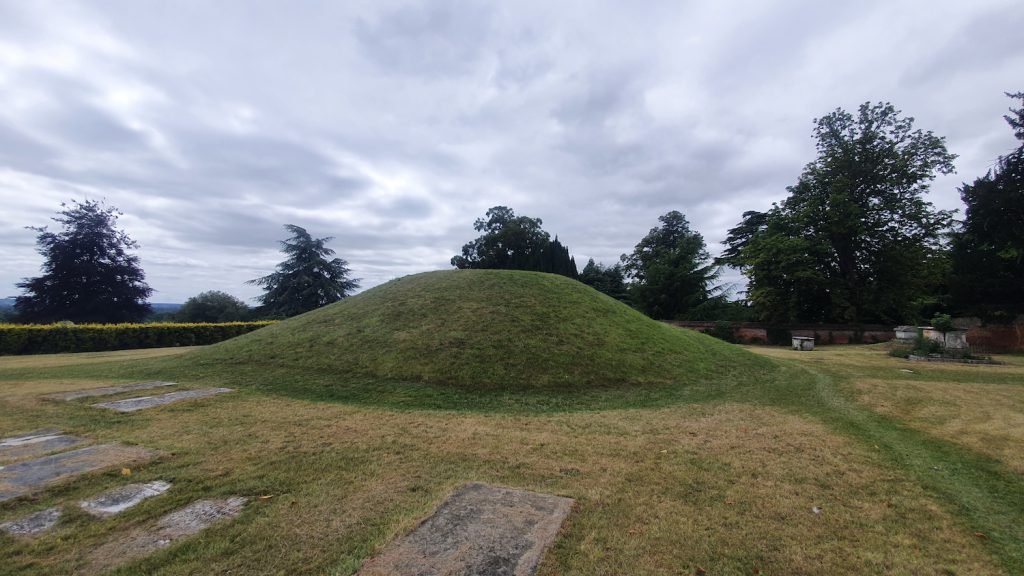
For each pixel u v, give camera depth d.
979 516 3.41
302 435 5.25
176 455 4.50
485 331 9.91
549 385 8.02
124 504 3.38
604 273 48.19
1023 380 9.98
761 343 24.83
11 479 3.80
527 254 42.50
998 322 18.92
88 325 17.88
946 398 7.91
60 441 4.94
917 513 3.43
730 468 4.31
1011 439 5.45
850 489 3.86
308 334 10.83
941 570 2.69
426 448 4.81
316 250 41.53
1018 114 20.16
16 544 2.79
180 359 10.84
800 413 6.79
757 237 29.02
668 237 42.84
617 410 6.82
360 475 4.02
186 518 3.18
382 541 2.87
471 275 14.02
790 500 3.61
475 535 2.94
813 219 25.53
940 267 23.48
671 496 3.65
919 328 15.94
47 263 32.78
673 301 36.44
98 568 2.57
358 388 7.80
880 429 5.89
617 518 3.24
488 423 5.93
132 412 6.31
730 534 3.05
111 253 35.09
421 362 8.71
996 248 19.73
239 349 10.66
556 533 2.99
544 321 10.58
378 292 13.52
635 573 2.59
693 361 10.21
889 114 24.69
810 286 25.45
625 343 10.17
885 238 24.73
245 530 3.01
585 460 4.49
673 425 5.91
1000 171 20.36
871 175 24.64
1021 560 2.82
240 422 5.82
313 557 2.70
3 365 11.86
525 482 3.90
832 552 2.86
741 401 7.61
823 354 16.50
